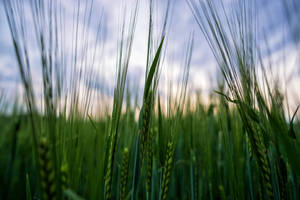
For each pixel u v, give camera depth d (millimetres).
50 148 142
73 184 176
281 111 202
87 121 193
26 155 290
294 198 232
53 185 140
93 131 194
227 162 247
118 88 203
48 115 148
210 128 423
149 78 206
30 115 139
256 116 191
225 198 282
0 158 237
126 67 208
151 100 226
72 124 185
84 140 187
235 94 202
